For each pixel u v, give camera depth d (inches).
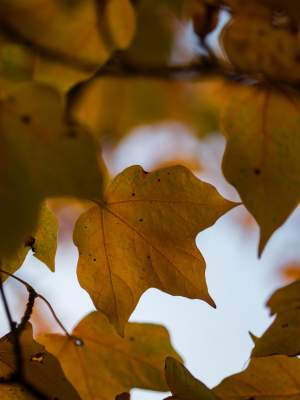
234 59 27.8
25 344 25.5
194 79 29.9
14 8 27.5
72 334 27.2
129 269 25.9
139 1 31.0
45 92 22.6
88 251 25.8
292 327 26.1
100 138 38.6
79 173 22.5
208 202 25.4
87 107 37.1
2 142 22.4
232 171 26.5
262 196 26.4
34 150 22.5
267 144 26.7
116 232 25.7
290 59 27.5
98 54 28.5
